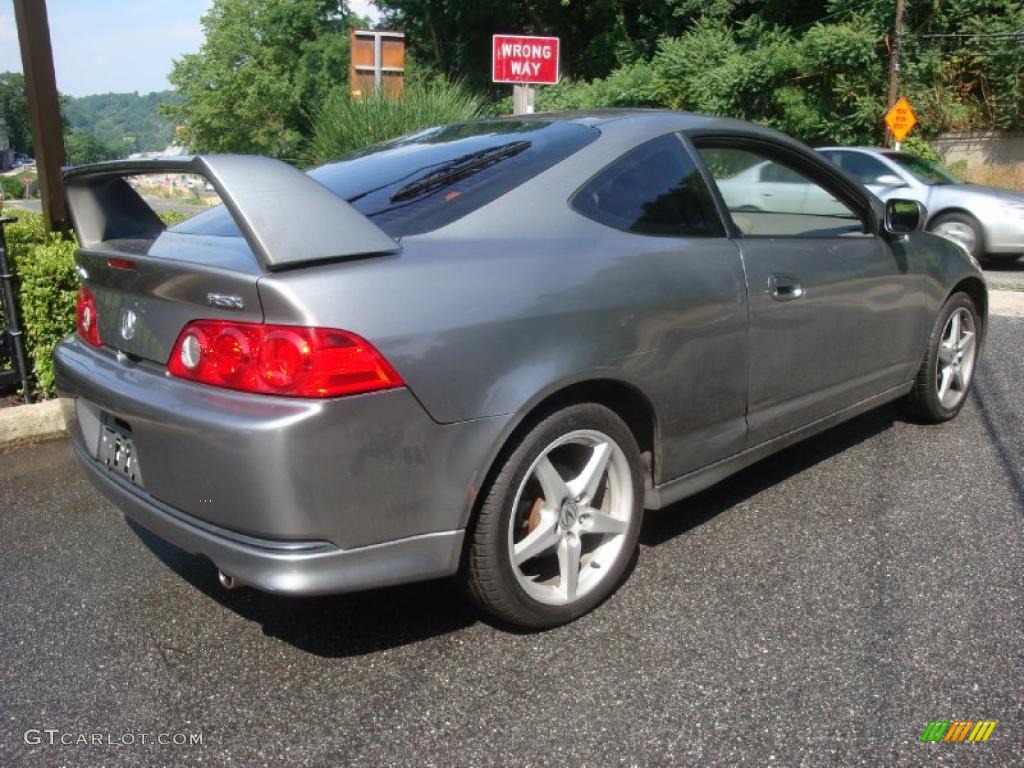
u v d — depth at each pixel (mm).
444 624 2832
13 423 4523
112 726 2354
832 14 24359
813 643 2658
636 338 2756
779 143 3553
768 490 3844
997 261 12836
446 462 2367
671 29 28188
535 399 2494
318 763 2197
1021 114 22453
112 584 3143
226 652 2701
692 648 2648
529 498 2686
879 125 22719
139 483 2553
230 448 2193
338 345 2178
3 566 3285
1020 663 2537
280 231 2225
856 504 3678
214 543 2316
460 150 3096
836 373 3682
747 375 3201
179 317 2410
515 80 10602
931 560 3174
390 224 2584
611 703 2398
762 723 2301
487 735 2283
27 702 2463
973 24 22562
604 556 2873
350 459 2219
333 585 2271
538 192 2762
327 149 10188
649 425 2953
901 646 2633
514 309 2473
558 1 30688
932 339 4352
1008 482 3896
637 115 3223
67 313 4887
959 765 2137
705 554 3248
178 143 51656
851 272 3646
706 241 3090
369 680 2537
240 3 45906
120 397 2500
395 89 10680
